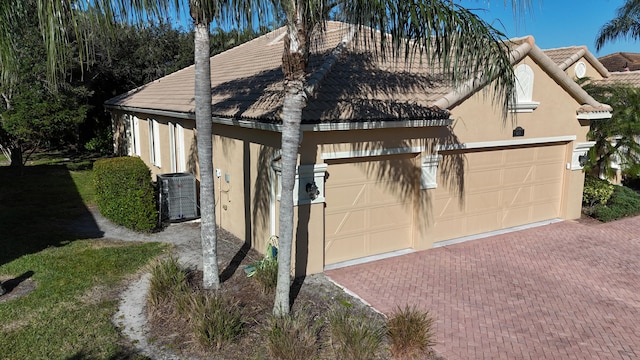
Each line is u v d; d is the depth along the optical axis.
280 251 7.50
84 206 15.06
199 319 7.05
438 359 6.86
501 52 7.71
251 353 6.73
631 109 15.13
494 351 7.14
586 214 15.09
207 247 8.59
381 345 7.04
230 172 12.15
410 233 11.53
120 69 28.17
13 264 9.84
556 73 12.89
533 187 13.84
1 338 6.98
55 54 5.62
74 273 9.47
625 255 11.49
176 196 13.36
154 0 6.12
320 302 8.53
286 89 7.02
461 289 9.35
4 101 18.83
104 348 6.81
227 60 19.09
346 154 9.84
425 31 6.56
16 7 6.95
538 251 11.67
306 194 9.50
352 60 11.95
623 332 7.80
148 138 19.31
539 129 13.16
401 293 9.08
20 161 20.38
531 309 8.57
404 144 10.63
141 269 9.82
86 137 29.06
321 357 6.63
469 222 12.73
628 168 15.91
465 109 11.60
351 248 10.70
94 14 5.59
